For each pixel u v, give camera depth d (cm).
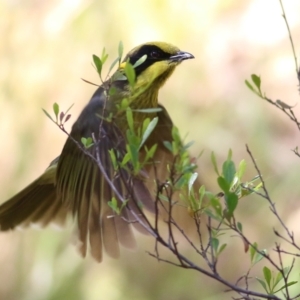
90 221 656
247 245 493
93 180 655
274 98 939
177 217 709
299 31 950
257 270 959
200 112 963
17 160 955
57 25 977
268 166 952
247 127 953
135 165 473
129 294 1034
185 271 1034
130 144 473
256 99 951
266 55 950
